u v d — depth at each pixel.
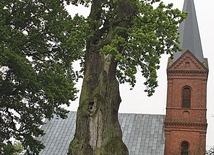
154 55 21.19
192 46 49.88
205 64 48.59
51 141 49.44
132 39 20.78
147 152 46.34
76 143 21.05
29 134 31.78
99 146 20.73
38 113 32.03
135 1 21.91
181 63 48.50
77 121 21.55
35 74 29.58
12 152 30.12
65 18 31.80
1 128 31.38
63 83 31.55
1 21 28.73
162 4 21.48
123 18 22.97
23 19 31.05
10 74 30.14
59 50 32.22
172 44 21.73
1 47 27.11
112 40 20.88
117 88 22.36
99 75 22.25
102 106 21.39
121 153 21.02
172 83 48.41
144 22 21.62
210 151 33.75
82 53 25.62
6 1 30.58
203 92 47.75
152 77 21.97
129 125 50.06
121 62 21.16
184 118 47.22
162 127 49.31
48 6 31.31
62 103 31.84
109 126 21.38
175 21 21.36
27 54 32.34
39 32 31.47
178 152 46.31
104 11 23.67
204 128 46.69
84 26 21.70
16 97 31.09
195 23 52.12
